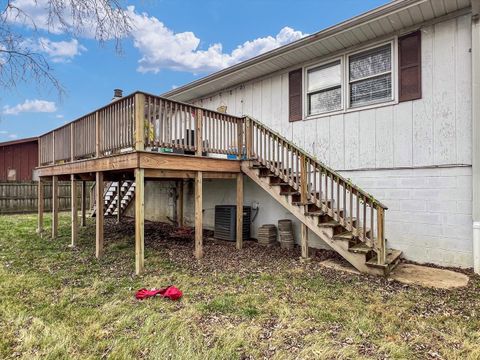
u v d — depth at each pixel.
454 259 5.11
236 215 7.37
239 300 3.87
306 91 7.01
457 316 3.40
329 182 6.51
